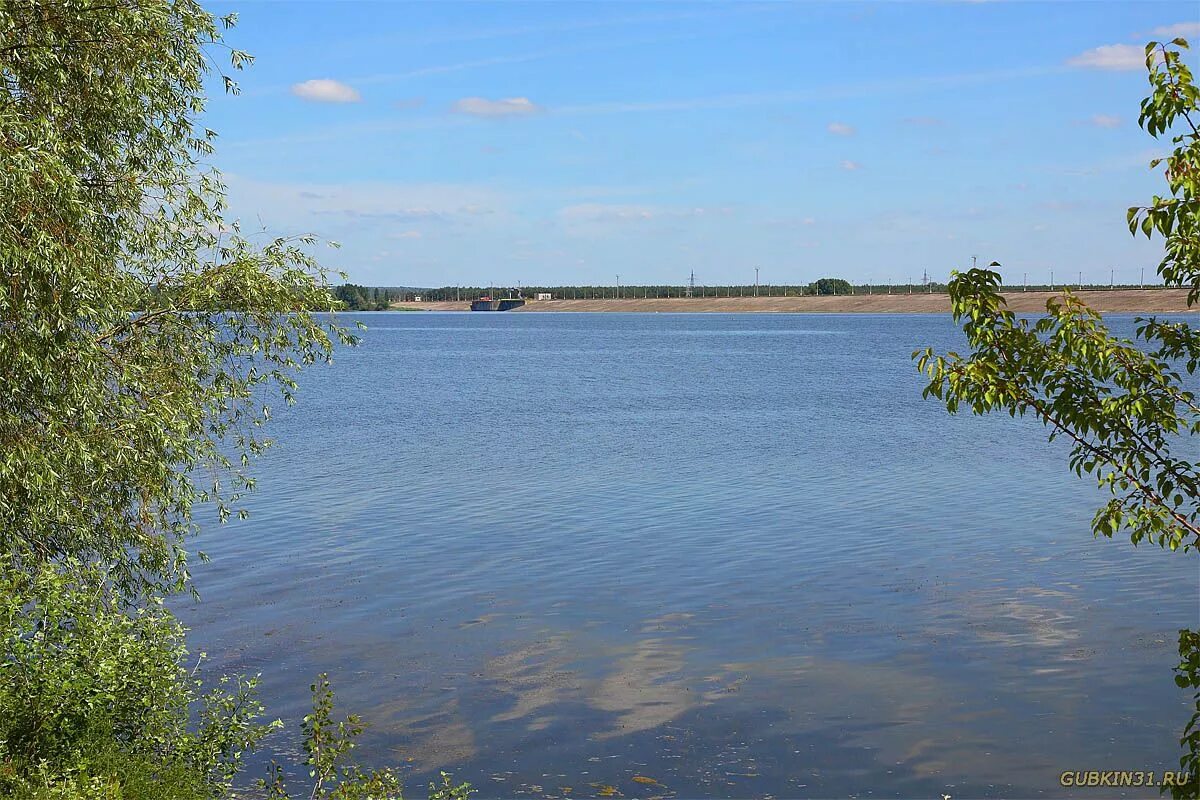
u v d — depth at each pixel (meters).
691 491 32.25
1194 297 7.09
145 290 13.05
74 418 12.06
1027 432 47.91
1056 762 12.56
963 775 12.20
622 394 70.56
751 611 19.08
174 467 13.96
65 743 9.55
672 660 16.39
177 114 13.55
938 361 7.27
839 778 12.20
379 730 13.67
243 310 13.39
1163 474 7.26
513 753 12.95
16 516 12.02
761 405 62.25
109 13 12.20
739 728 13.64
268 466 37.56
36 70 11.77
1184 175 6.65
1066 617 18.41
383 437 46.44
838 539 25.19
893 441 44.75
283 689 15.20
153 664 10.56
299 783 12.17
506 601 19.91
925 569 22.08
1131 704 14.29
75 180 11.09
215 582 21.31
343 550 24.25
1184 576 21.16
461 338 181.25
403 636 17.75
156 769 9.99
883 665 16.02
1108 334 7.07
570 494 31.77
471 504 30.08
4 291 10.42
